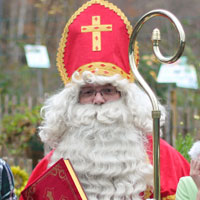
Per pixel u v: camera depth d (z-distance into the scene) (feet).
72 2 49.14
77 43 22.12
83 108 21.80
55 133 22.17
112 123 21.63
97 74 21.45
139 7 55.93
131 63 18.90
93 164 21.39
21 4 78.84
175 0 70.08
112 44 21.84
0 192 20.34
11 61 71.10
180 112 40.93
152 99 18.35
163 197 21.67
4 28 77.30
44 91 57.00
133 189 21.06
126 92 21.89
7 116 41.29
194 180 19.53
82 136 21.67
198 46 55.01
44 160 23.04
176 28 17.95
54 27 57.36
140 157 21.54
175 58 17.99
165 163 22.16
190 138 28.35
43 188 19.67
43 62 46.70
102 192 21.08
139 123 21.79
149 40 43.45
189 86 37.96
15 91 60.08
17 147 38.14
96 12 22.31
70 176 19.51
